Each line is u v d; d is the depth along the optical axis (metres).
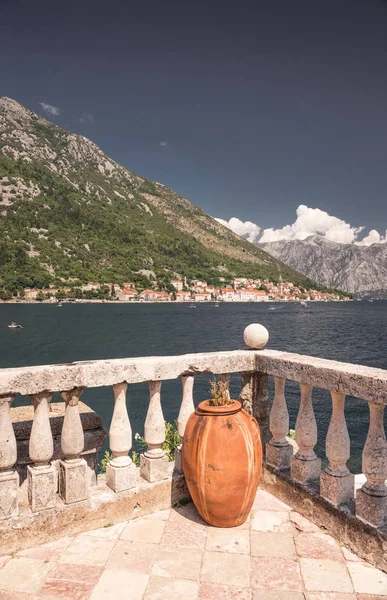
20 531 3.70
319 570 3.43
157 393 4.46
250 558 3.59
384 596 3.13
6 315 127.19
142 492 4.31
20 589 3.20
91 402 29.75
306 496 4.25
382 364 47.09
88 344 66.62
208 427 3.96
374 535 3.50
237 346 63.97
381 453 3.51
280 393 4.77
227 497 3.89
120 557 3.60
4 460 3.64
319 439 20.94
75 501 3.95
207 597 3.11
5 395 3.60
